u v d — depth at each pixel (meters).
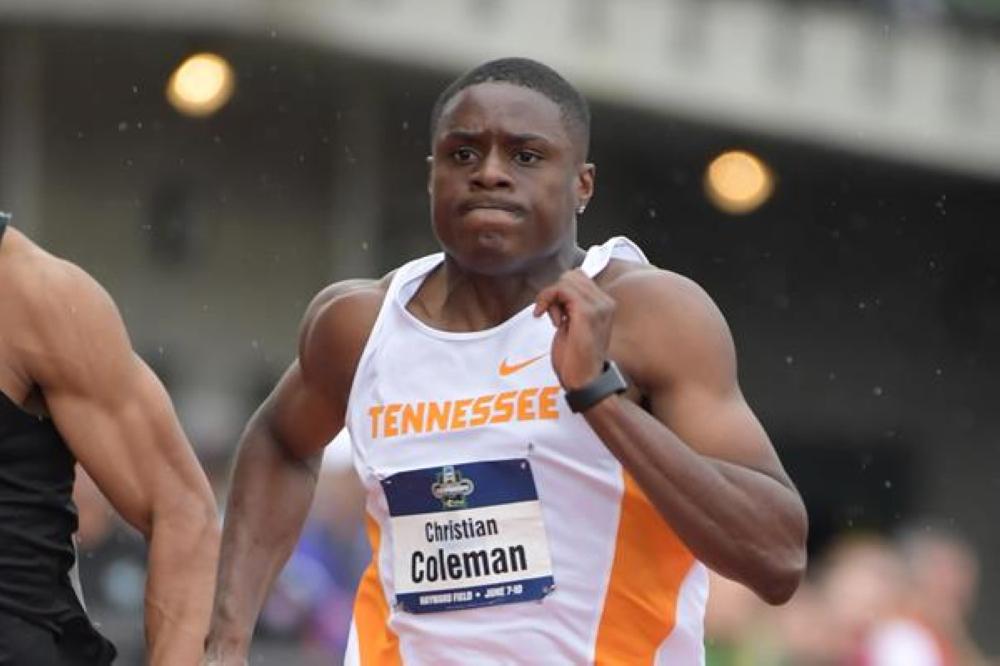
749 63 71.88
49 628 16.77
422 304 16.31
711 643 35.41
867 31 75.19
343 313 16.62
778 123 73.00
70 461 17.09
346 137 70.69
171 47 63.06
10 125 67.62
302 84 66.44
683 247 79.06
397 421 15.87
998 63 78.56
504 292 15.87
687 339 15.53
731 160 73.75
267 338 73.62
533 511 15.55
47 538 16.77
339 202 72.19
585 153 15.98
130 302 71.38
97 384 16.95
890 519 91.00
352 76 65.25
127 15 60.81
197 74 60.69
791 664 35.88
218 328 72.81
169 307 72.00
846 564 36.66
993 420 91.38
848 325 87.19
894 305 87.62
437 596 15.70
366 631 16.20
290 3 59.56
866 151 76.31
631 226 77.31
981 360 89.94
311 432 17.45
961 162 78.62
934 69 77.44
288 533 17.62
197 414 69.06
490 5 64.56
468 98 15.56
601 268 15.98
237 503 17.53
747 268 82.81
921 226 85.19
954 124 78.06
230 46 60.97
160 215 71.38
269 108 70.06
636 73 68.56
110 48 64.56
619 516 15.53
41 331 16.78
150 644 17.31
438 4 63.16
